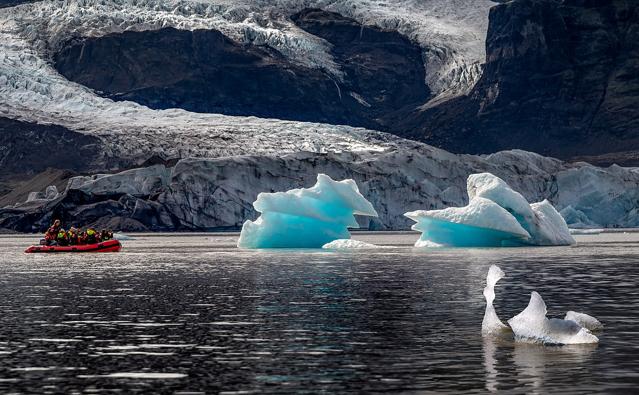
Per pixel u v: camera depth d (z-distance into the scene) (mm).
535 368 24344
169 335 30891
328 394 21375
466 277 55906
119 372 24297
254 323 33812
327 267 67250
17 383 22969
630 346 27828
